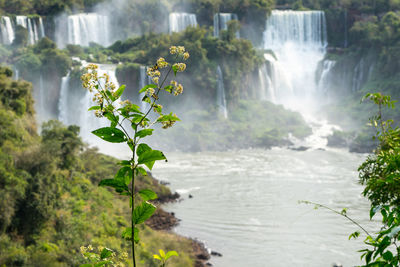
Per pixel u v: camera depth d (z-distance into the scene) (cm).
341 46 14250
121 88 343
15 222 3550
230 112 11338
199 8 14400
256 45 14025
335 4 14800
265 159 8144
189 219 4838
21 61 10012
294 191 5803
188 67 11019
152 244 3875
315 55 13900
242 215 4931
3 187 3638
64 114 10225
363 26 13375
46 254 3256
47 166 4134
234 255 3900
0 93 5397
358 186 5925
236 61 11575
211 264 3703
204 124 10344
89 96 10081
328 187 5925
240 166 7519
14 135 4678
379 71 11838
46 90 10181
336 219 4647
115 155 8819
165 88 347
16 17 11888
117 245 3578
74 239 3541
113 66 11188
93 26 13375
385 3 14288
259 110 11544
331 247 3975
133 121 342
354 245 3975
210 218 4859
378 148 650
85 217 4022
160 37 12012
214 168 7381
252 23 14088
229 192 5862
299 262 3719
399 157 496
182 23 14000
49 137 4975
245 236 4322
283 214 4912
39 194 3731
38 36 12538
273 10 14850
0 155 3900
